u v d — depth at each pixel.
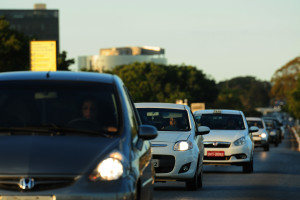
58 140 14.51
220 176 40.53
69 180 13.80
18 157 13.91
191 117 32.84
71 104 15.73
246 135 44.09
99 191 13.74
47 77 16.58
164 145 30.11
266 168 48.38
